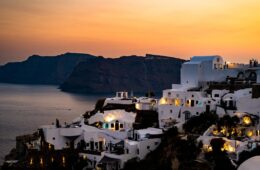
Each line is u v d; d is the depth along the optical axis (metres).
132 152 100.75
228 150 87.06
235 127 95.06
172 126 107.00
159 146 101.44
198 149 90.38
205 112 105.31
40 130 111.75
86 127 116.06
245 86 115.44
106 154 101.56
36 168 103.62
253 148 84.94
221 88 118.69
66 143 110.81
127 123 115.25
